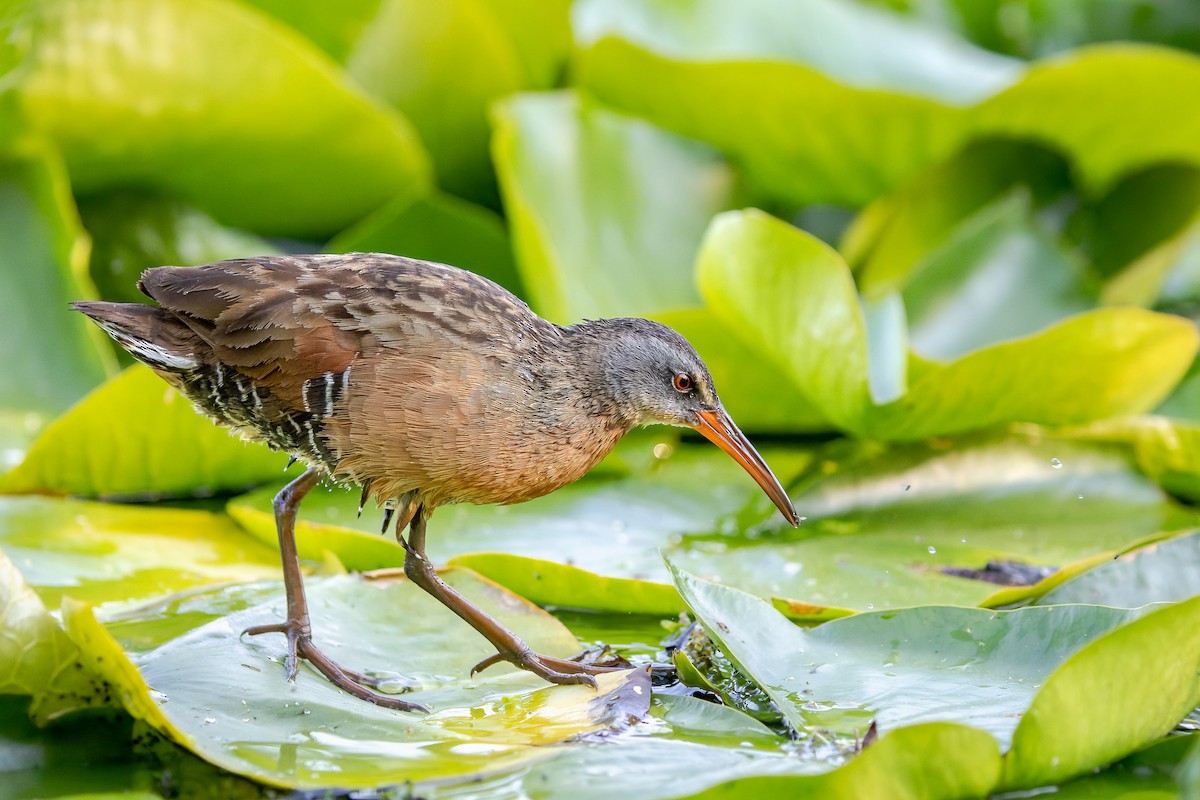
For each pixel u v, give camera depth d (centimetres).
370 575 886
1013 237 1305
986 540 1006
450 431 811
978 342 1259
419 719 734
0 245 1156
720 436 935
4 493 1045
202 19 1164
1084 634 759
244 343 814
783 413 1188
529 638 843
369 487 838
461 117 1389
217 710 723
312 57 1196
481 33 1339
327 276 823
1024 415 1077
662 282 1301
